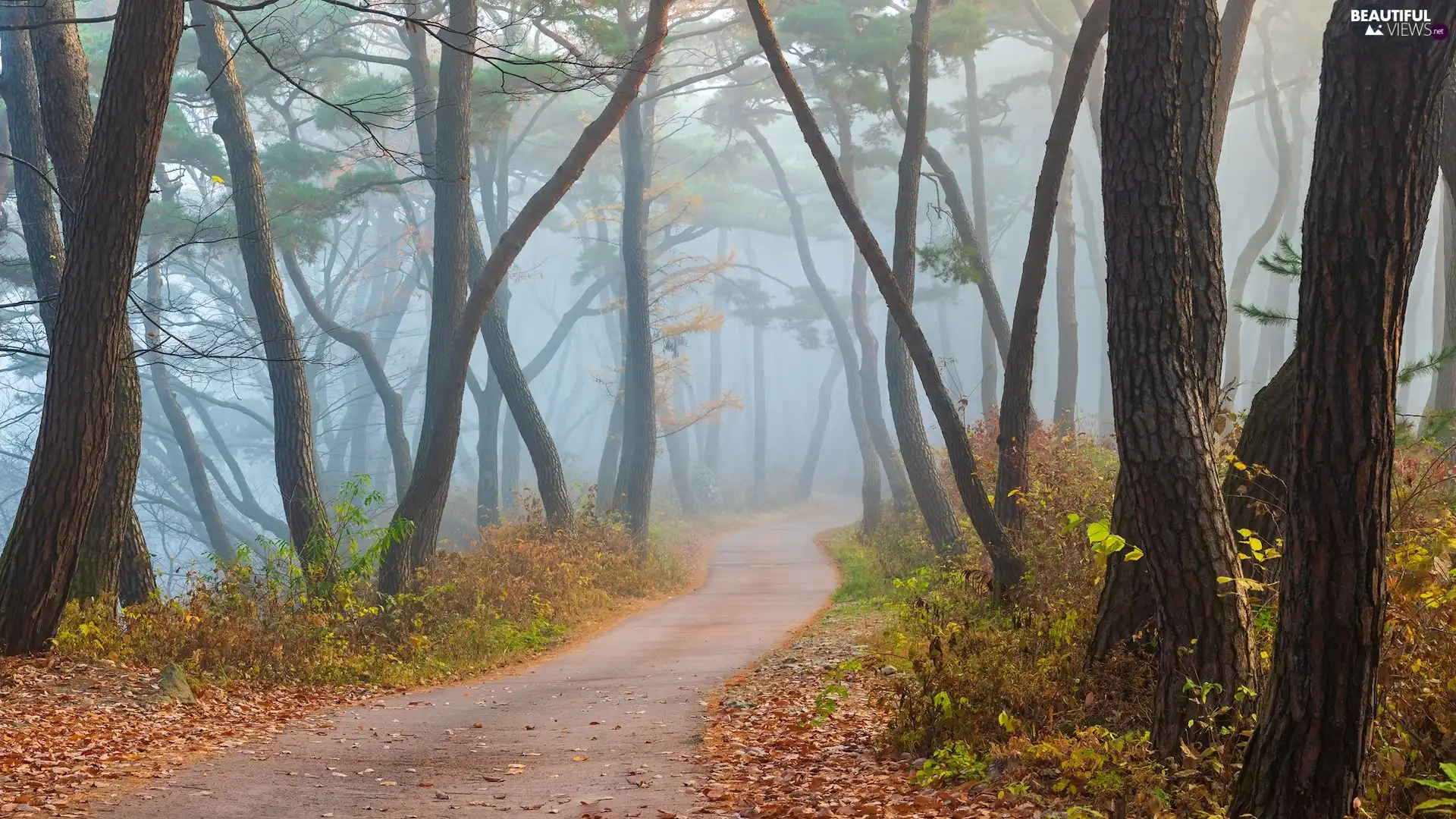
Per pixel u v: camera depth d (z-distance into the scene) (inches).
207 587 561.6
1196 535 251.6
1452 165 502.0
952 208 954.1
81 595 538.3
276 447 738.8
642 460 1203.9
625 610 866.1
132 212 464.1
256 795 277.1
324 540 642.2
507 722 400.5
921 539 963.3
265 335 740.7
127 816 250.5
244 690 457.1
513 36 1208.8
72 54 571.8
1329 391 171.3
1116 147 265.3
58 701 385.1
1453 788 184.1
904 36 1085.8
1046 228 541.3
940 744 297.7
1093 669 298.0
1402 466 311.3
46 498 458.6
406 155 534.3
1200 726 245.0
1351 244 168.7
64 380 461.1
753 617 779.4
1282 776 180.1
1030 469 593.9
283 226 1128.8
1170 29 263.4
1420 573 232.8
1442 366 796.6
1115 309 263.9
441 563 749.9
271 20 1135.0
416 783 294.4
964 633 332.5
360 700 472.1
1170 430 254.5
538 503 1039.0
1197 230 331.3
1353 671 175.3
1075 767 243.1
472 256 1009.5
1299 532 176.6
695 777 296.7
